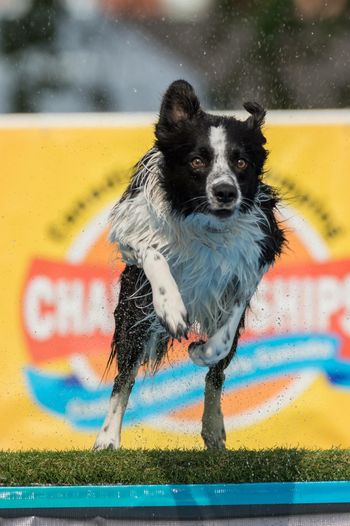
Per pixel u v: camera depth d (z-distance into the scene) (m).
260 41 16.98
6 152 11.79
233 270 10.29
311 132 11.94
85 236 11.77
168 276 9.75
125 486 8.91
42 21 17.17
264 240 10.36
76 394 11.60
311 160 11.91
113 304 11.72
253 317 11.70
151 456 9.69
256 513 8.94
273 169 11.86
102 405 11.60
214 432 11.03
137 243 10.17
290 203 11.83
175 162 9.88
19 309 11.65
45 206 11.77
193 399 11.57
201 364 9.88
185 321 9.51
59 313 11.68
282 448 10.58
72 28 17.16
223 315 10.56
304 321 11.73
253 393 11.62
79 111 16.97
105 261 11.73
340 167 11.91
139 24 17.09
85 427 11.56
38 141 11.83
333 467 9.45
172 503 8.90
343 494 8.96
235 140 9.75
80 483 9.18
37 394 11.57
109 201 11.80
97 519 8.88
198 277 10.34
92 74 17.00
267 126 11.90
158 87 16.83
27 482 9.22
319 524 8.95
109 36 17.08
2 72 17.08
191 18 17.08
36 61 17.09
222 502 8.91
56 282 11.70
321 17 17.11
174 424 11.52
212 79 16.80
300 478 9.27
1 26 17.16
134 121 11.89
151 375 11.22
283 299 11.74
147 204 10.10
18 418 11.52
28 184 11.77
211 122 9.88
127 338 10.85
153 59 16.94
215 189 9.45
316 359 11.70
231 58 16.88
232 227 10.09
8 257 11.68
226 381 11.60
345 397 11.65
